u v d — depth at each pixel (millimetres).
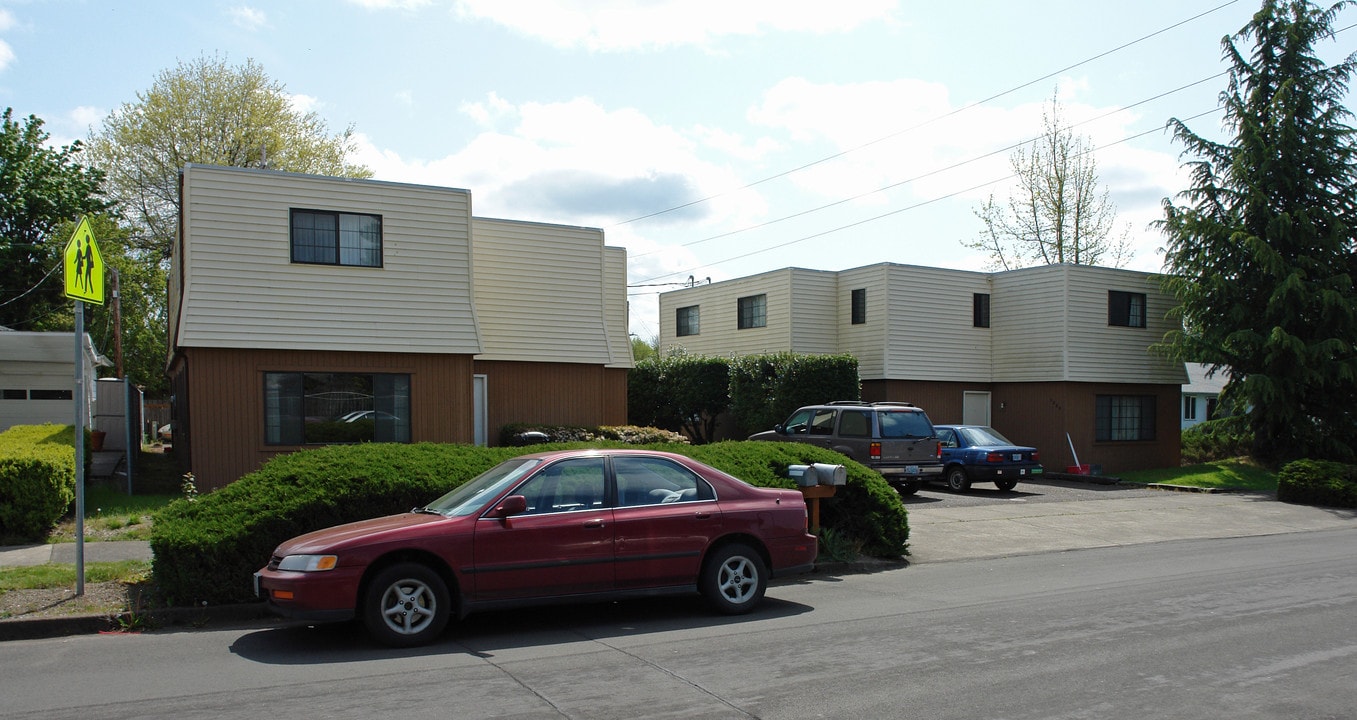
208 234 16266
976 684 6113
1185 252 26000
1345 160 24719
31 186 26891
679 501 8453
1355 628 7793
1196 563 11930
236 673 6570
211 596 8531
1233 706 5637
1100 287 26766
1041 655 6891
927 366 26828
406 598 7371
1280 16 25141
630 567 8055
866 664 6656
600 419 21625
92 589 9000
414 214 17875
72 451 13164
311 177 17047
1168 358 27078
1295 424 24781
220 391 16266
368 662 6848
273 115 38188
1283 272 24156
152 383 40469
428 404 17891
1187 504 19062
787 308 27828
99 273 9172
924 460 19172
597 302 21641
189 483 14906
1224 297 25219
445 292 18062
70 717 5531
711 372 27297
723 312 31016
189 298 16062
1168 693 5898
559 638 7637
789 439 20281
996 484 22062
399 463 9984
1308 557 12375
